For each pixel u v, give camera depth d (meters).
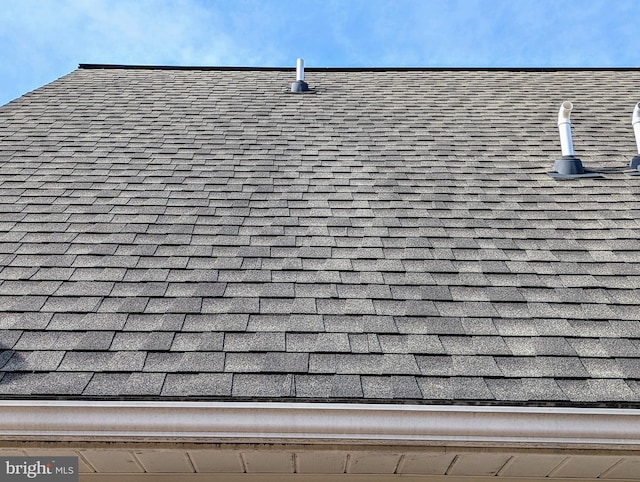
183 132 6.05
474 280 3.52
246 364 2.75
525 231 4.12
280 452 2.62
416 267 3.66
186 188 4.74
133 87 7.75
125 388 2.55
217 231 4.05
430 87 8.01
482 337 3.00
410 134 6.09
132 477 2.91
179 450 2.59
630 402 2.55
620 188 4.75
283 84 8.11
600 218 4.28
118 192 4.62
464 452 2.58
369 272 3.59
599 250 3.85
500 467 2.79
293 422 2.51
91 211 4.27
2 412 2.46
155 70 8.87
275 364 2.76
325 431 2.50
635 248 3.86
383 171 5.15
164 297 3.27
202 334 2.97
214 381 2.62
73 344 2.84
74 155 5.34
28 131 5.89
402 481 2.91
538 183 4.90
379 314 3.18
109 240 3.87
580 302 3.30
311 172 5.12
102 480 2.90
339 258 3.75
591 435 2.49
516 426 2.49
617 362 2.81
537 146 5.71
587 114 6.68
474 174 5.09
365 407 2.50
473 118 6.59
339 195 4.67
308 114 6.75
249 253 3.78
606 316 3.17
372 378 2.68
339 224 4.20
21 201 4.38
